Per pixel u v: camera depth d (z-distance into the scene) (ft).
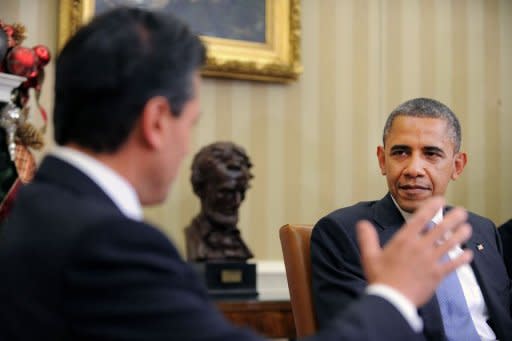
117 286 3.07
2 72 9.29
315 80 13.83
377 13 14.44
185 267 3.39
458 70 15.01
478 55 15.20
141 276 3.11
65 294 3.10
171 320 3.11
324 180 13.71
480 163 15.01
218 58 12.80
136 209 3.66
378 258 3.64
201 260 11.19
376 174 14.11
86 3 12.10
